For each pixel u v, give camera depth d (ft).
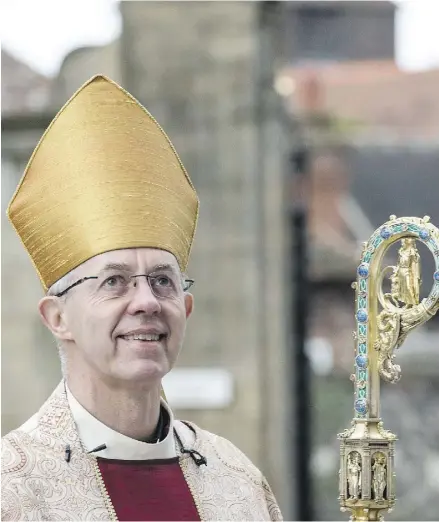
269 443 93.20
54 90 91.50
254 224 92.53
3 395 92.94
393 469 33.22
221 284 92.53
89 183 33.63
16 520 31.91
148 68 91.76
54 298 33.50
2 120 90.84
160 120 92.22
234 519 34.45
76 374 33.68
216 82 91.97
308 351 96.02
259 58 92.02
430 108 106.42
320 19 104.17
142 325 32.35
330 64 104.27
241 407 92.48
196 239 92.53
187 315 34.73
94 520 32.65
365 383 33.32
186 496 34.01
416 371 105.29
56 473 32.91
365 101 105.60
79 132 34.14
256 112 91.97
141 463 33.73
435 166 107.45
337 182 103.96
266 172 92.79
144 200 33.65
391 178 106.63
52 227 33.63
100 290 32.71
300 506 95.35
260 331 92.89
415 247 33.24
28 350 93.30
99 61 91.86
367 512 33.04
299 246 97.19
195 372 92.27
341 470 33.32
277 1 93.40
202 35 91.71
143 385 32.73
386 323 33.22
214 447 36.01
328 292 102.83
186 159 92.38
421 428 104.88
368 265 33.45
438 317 105.50
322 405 99.66
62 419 33.63
